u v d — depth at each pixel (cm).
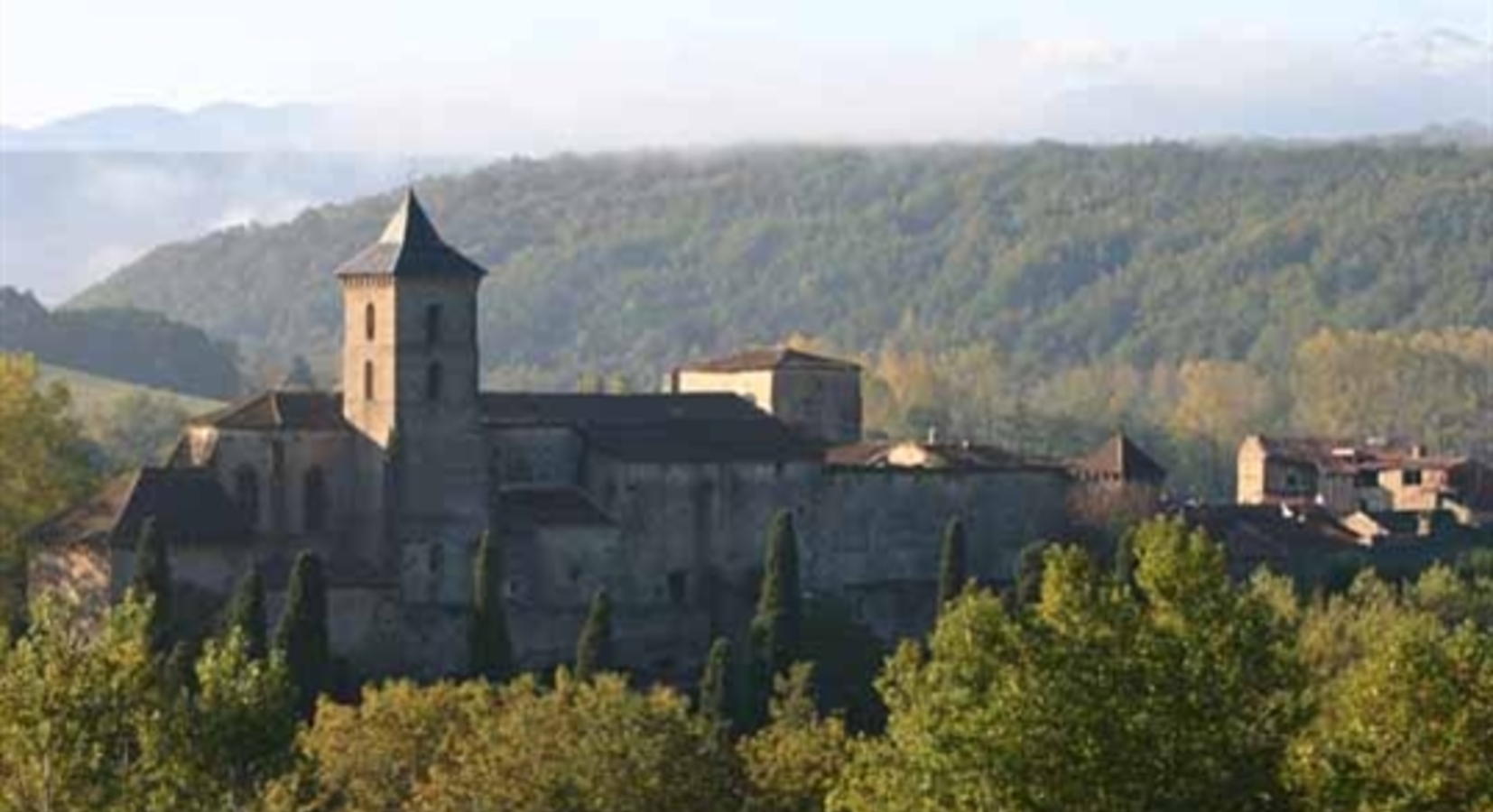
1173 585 17512
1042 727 16538
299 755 19725
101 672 17800
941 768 16612
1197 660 17038
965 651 17062
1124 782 16500
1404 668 17550
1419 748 17225
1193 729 16688
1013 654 17012
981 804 16500
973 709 16688
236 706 18700
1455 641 18375
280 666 19588
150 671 18212
